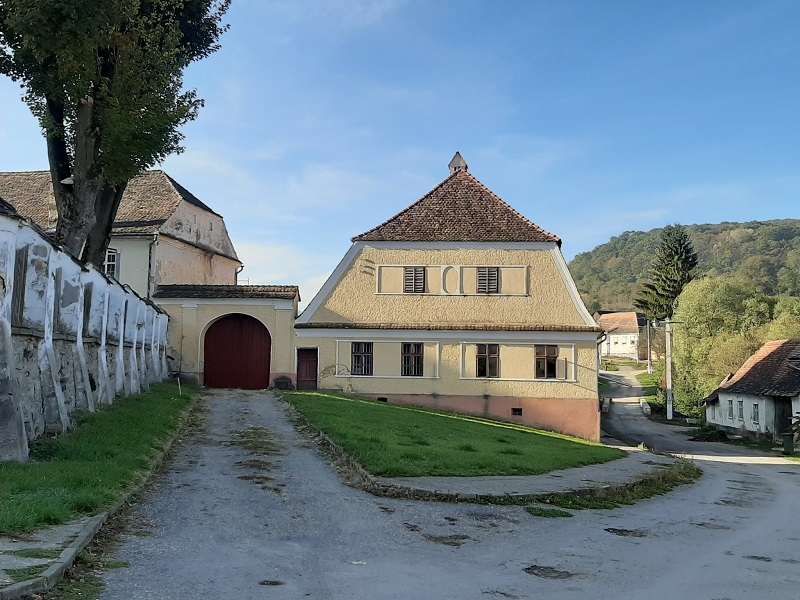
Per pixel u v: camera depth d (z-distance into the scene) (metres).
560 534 10.15
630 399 68.94
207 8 24.38
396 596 6.60
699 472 21.83
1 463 10.55
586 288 170.88
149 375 27.80
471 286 33.34
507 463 15.62
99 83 20.08
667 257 84.44
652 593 7.21
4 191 37.69
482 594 6.83
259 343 33.41
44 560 6.38
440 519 10.49
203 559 7.47
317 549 8.27
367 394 32.53
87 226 20.75
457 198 34.84
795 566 8.94
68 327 16.16
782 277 109.25
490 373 32.59
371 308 33.25
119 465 11.53
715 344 53.12
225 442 16.55
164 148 21.31
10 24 16.95
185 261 37.03
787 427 39.06
